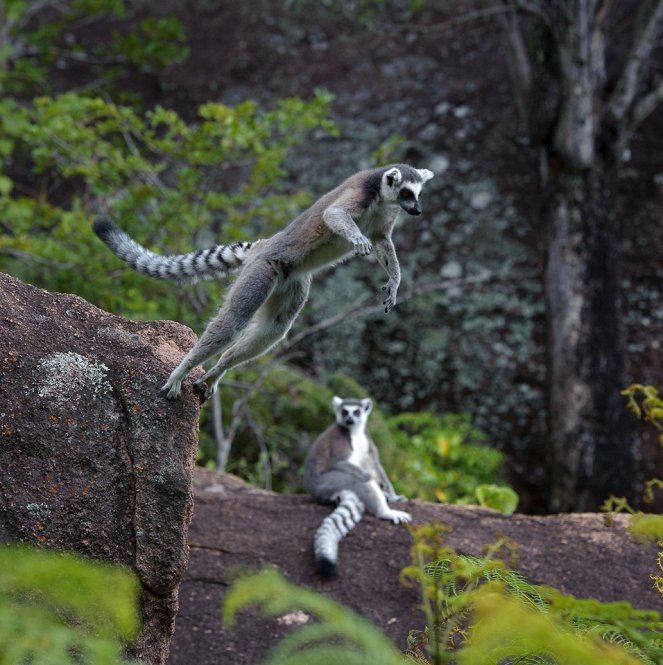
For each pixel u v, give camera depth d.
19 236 12.17
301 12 21.08
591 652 2.41
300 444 13.63
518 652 2.92
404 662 2.71
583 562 7.95
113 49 17.81
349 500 8.64
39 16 21.06
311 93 20.05
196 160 12.55
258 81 20.56
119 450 5.12
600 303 13.77
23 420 4.95
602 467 13.67
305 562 8.05
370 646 2.53
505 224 17.53
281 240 6.71
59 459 4.96
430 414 15.91
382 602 7.54
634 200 17.09
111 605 2.40
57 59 20.22
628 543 8.21
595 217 13.78
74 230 12.34
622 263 16.70
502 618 2.51
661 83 13.61
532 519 8.80
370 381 17.05
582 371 13.70
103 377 5.24
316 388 14.50
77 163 13.45
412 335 17.12
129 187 12.84
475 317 17.02
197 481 9.74
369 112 19.34
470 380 16.67
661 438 5.23
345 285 17.62
